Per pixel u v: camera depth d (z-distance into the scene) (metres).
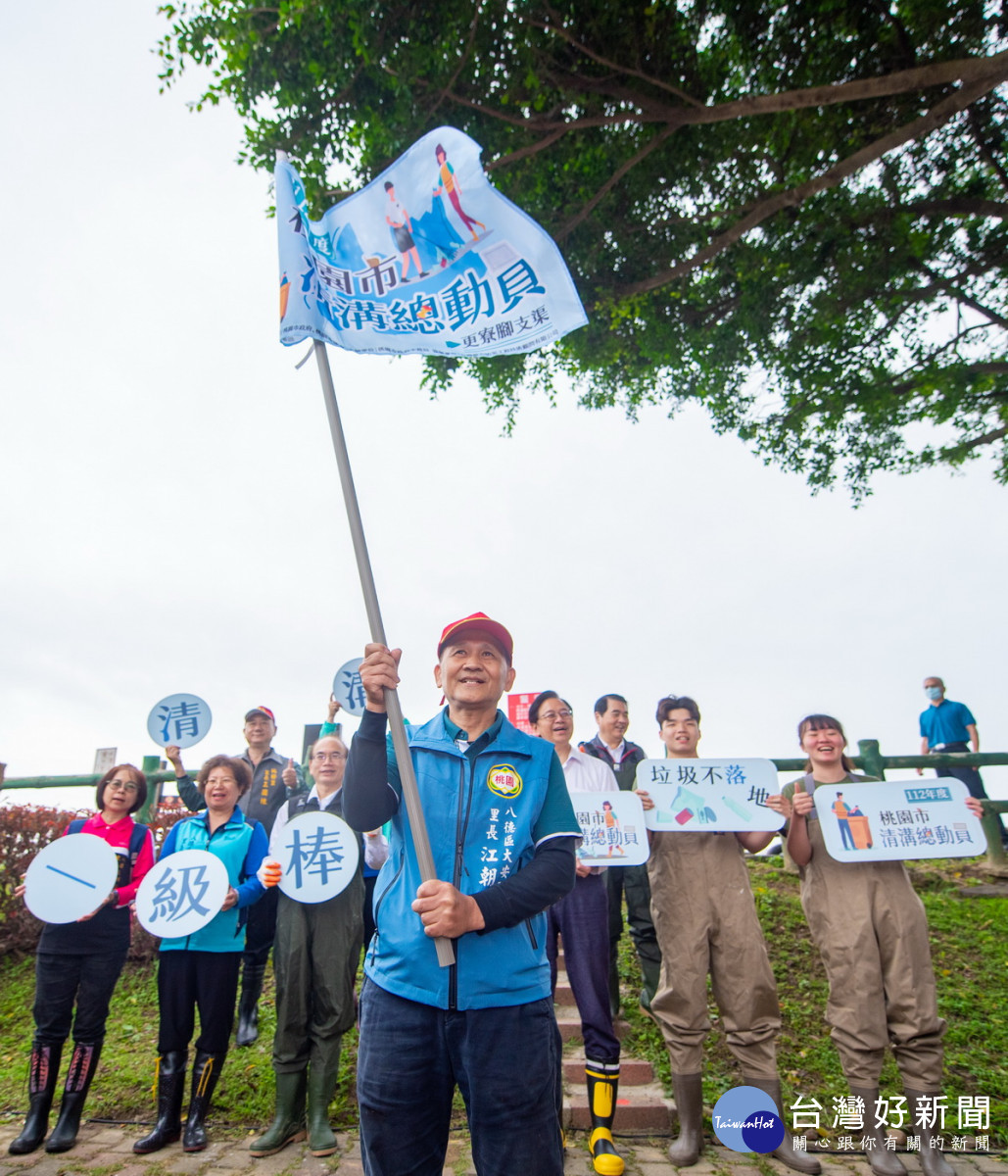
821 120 6.71
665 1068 4.04
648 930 4.61
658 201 7.35
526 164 6.70
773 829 3.68
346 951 3.64
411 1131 1.73
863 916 3.46
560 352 8.02
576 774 4.18
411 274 2.65
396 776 2.07
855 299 7.89
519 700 8.09
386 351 2.52
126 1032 4.65
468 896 1.72
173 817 6.92
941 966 5.16
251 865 3.87
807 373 8.48
